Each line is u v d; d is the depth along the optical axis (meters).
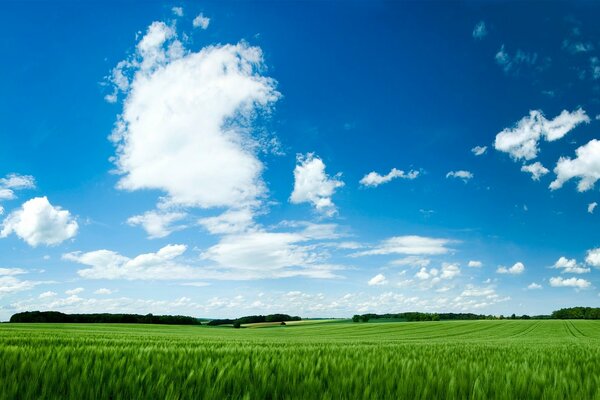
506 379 3.87
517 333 65.06
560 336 53.19
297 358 5.27
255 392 3.31
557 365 5.38
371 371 4.11
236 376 3.73
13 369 3.68
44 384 3.19
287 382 3.55
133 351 5.85
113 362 4.30
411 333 66.00
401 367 4.58
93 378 3.40
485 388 3.55
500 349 10.73
